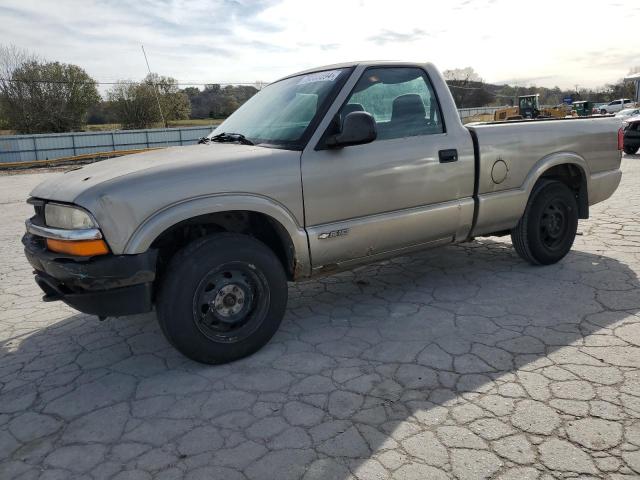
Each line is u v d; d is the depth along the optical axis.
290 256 3.52
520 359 3.18
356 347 3.50
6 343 3.93
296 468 2.32
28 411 2.95
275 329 3.49
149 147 37.12
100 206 2.89
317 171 3.47
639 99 57.53
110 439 2.63
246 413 2.78
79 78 50.34
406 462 2.31
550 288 4.36
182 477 2.31
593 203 5.18
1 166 30.62
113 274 2.93
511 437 2.44
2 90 48.62
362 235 3.71
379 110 3.81
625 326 3.54
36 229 3.26
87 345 3.81
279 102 4.02
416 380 3.01
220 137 4.05
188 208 3.04
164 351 3.63
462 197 4.20
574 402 2.69
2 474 2.41
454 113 4.16
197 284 3.12
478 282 4.62
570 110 34.56
